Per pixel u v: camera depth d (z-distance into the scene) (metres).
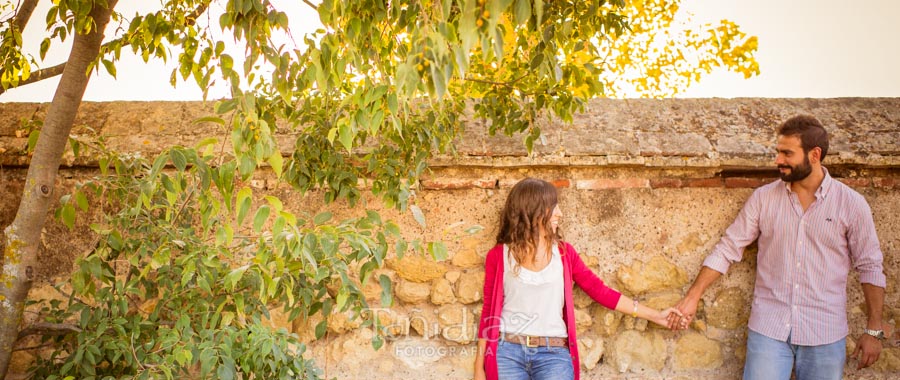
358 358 3.72
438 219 3.74
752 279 3.71
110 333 3.19
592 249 3.73
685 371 3.71
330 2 2.30
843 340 3.37
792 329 3.38
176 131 3.83
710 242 3.72
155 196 3.29
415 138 3.37
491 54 2.24
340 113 2.93
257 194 3.75
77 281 2.95
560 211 3.52
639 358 3.69
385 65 2.74
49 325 3.08
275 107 3.17
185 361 3.00
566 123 3.82
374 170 3.49
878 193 3.68
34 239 2.94
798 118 3.32
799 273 3.38
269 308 3.71
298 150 3.36
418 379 3.71
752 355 3.48
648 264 3.72
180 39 2.77
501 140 3.73
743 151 3.65
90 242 3.71
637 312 3.53
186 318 2.97
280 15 2.36
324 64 2.36
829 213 3.35
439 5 2.15
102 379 2.97
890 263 3.66
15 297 2.91
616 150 3.66
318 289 3.36
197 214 3.62
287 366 3.03
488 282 3.47
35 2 3.45
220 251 3.00
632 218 3.73
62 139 2.91
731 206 3.73
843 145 3.64
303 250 2.60
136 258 3.06
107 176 3.31
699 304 3.73
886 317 3.66
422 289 3.73
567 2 2.94
